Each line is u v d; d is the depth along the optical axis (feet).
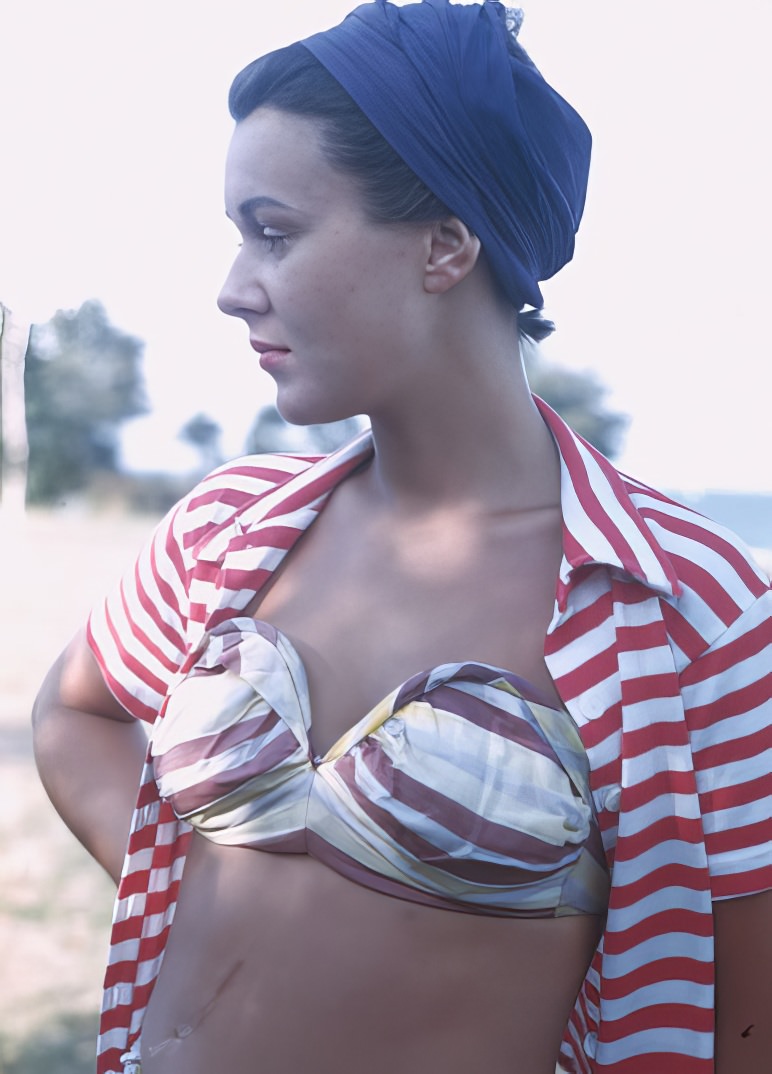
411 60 3.30
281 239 3.37
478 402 3.59
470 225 3.36
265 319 3.44
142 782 3.82
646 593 3.40
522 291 3.53
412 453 3.67
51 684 4.66
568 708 3.36
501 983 3.37
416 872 3.31
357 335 3.38
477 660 3.48
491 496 3.67
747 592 3.44
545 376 59.67
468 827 3.27
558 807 3.30
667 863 3.34
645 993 3.38
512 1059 3.39
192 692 3.67
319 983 3.39
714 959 3.43
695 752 3.36
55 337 75.97
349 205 3.31
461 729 3.33
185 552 4.18
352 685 3.58
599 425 58.59
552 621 3.40
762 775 3.34
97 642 4.42
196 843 3.76
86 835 4.42
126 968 3.97
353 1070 3.37
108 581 37.50
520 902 3.32
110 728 4.60
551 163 3.51
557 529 3.62
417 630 3.56
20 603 32.37
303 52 3.36
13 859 14.56
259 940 3.48
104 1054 3.98
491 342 3.57
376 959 3.36
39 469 72.28
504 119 3.35
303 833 3.43
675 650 3.37
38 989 11.18
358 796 3.34
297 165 3.31
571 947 3.42
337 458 3.96
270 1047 3.43
